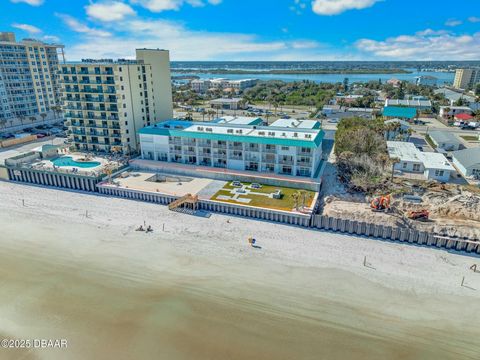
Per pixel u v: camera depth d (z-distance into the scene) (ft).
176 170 286.05
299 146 255.50
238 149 277.03
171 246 187.32
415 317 136.98
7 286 158.61
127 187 256.11
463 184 263.49
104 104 319.68
